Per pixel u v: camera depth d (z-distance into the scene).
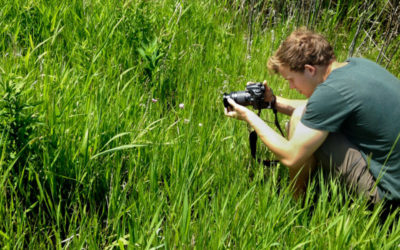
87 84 2.59
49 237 1.89
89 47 3.07
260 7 4.50
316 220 2.04
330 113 1.98
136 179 2.23
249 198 2.04
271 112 3.01
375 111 1.96
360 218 1.99
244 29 4.29
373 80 1.98
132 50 3.22
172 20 3.70
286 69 2.12
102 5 3.51
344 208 1.93
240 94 2.45
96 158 2.18
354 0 4.53
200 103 2.97
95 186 2.18
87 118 2.24
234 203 2.03
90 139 2.19
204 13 4.07
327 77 2.04
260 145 2.69
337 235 1.84
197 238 1.85
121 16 3.29
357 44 4.30
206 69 3.44
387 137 1.99
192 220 2.08
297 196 2.36
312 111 2.01
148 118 2.62
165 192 2.13
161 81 3.05
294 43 2.07
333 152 2.14
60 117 2.19
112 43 3.21
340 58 4.09
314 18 4.22
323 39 2.08
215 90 3.16
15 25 3.15
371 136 2.02
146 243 1.79
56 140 2.10
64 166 2.11
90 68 2.71
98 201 2.20
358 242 1.82
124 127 2.37
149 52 2.99
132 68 2.84
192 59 3.40
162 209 2.05
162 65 3.12
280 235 1.96
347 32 4.49
